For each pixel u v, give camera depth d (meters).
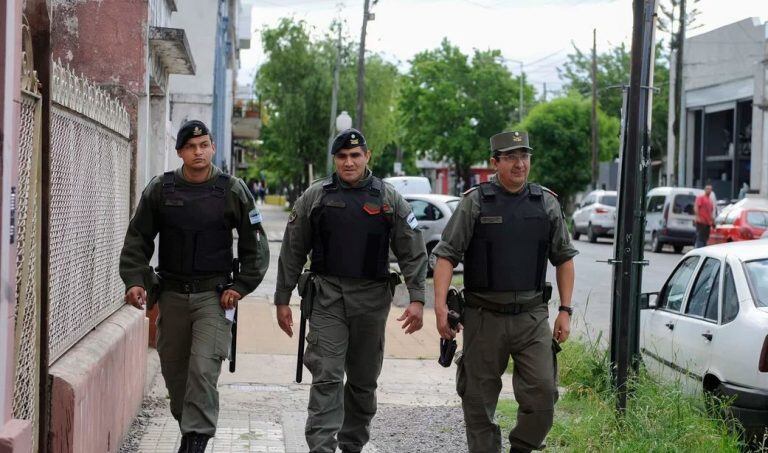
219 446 6.75
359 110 35.38
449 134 66.75
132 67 8.57
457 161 67.12
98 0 8.52
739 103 40.12
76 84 5.58
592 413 7.04
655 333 8.44
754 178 35.88
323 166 50.66
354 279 5.93
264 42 50.47
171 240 5.77
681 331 7.80
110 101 6.81
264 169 71.06
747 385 6.70
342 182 5.99
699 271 8.08
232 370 6.02
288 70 50.28
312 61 50.28
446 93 65.88
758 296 7.05
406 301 15.49
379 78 50.84
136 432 7.01
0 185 3.55
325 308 5.91
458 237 5.71
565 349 9.25
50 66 4.50
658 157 63.22
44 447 4.65
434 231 21.02
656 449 6.22
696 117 44.16
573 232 38.25
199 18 28.92
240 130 50.00
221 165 33.19
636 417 6.62
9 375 3.75
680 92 37.38
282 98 50.38
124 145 7.70
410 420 7.94
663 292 8.70
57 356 5.18
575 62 79.44
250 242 5.86
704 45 42.53
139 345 7.59
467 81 66.50
